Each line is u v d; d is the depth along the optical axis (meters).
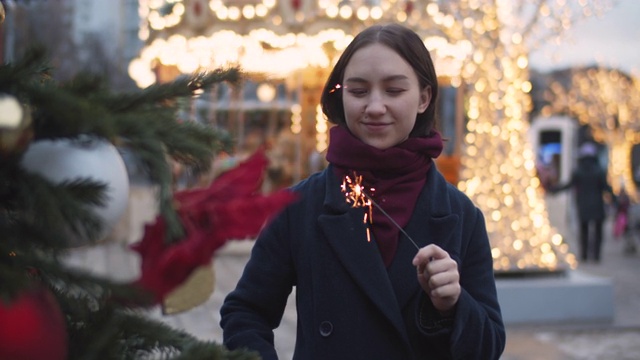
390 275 1.97
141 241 1.14
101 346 1.18
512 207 7.75
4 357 1.04
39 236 1.13
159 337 1.23
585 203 12.78
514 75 7.74
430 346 1.96
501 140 7.75
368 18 11.09
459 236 2.03
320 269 2.01
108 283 1.13
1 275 1.04
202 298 1.39
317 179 2.14
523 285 7.42
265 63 13.27
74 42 23.73
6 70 1.15
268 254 2.09
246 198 1.16
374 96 2.01
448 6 7.62
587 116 27.20
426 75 2.05
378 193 2.01
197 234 1.11
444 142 2.18
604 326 7.43
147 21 12.77
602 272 11.68
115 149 1.20
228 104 13.34
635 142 27.25
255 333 2.03
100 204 1.12
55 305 1.14
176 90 1.32
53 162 1.14
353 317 1.96
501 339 2.02
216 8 11.64
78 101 1.12
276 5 11.70
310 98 14.95
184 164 1.32
